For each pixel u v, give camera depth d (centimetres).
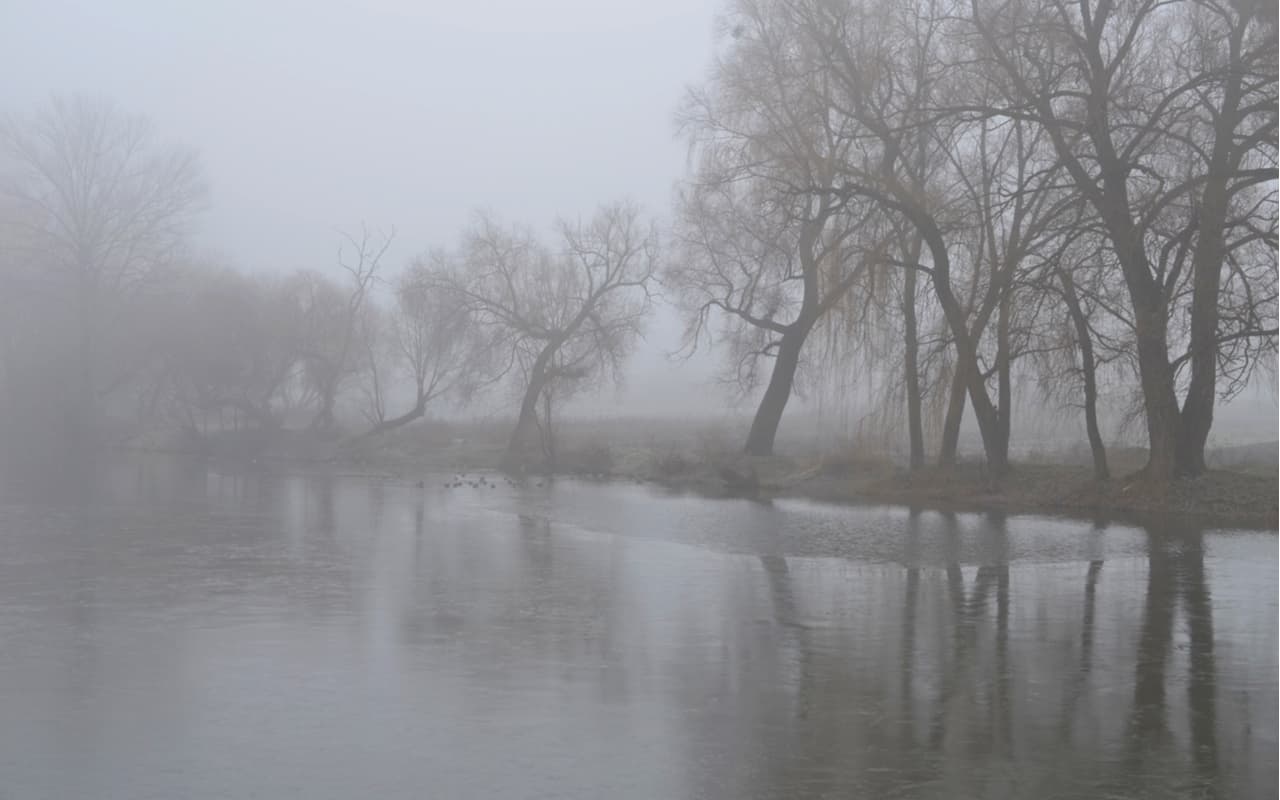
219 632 1559
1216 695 1261
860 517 3138
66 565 2200
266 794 941
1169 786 975
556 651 1456
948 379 3697
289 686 1273
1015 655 1448
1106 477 3453
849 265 3791
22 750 1049
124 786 957
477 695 1241
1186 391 3325
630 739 1091
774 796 947
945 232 3531
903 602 1827
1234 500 3120
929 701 1232
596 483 4616
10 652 1433
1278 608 1772
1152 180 3312
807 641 1528
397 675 1324
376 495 3991
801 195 3928
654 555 2372
